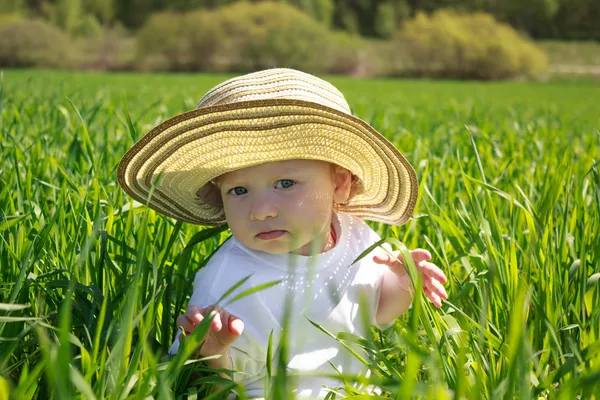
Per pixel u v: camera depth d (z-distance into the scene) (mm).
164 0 85375
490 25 57125
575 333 2273
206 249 2736
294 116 2025
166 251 2229
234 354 2033
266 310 2068
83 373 1559
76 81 22922
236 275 2102
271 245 2084
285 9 58469
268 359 1666
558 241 2668
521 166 4523
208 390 1930
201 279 2156
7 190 2719
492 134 7012
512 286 2154
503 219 3391
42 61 52094
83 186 2996
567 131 8836
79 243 2422
